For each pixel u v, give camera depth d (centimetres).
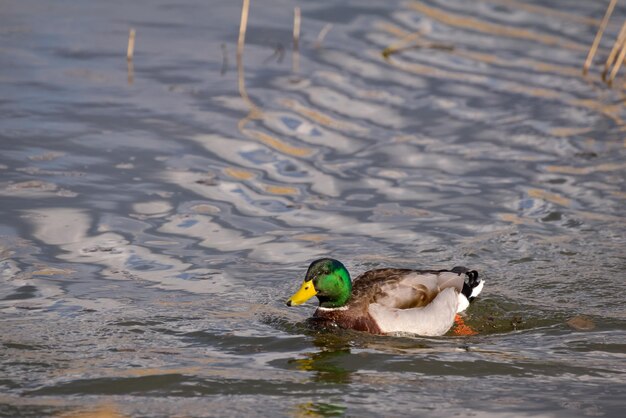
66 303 1272
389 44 2250
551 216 1552
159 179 1633
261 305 1294
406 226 1517
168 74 2056
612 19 2433
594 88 2066
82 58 2114
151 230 1475
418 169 1709
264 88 2006
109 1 2464
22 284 1310
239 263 1396
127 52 2156
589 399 1075
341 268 1248
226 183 1633
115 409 1042
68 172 1636
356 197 1606
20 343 1173
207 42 2233
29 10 2367
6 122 1797
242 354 1177
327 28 2331
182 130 1812
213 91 1984
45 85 1970
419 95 2003
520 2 2534
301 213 1548
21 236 1433
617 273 1378
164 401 1063
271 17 2391
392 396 1084
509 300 1312
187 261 1395
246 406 1056
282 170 1689
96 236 1448
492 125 1880
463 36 2314
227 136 1797
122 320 1238
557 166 1727
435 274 1289
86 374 1113
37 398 1060
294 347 1198
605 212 1566
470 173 1698
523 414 1042
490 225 1523
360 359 1171
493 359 1173
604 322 1259
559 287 1343
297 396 1080
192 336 1212
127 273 1356
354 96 1989
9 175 1609
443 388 1103
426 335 1245
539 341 1220
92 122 1822
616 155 1769
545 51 2247
